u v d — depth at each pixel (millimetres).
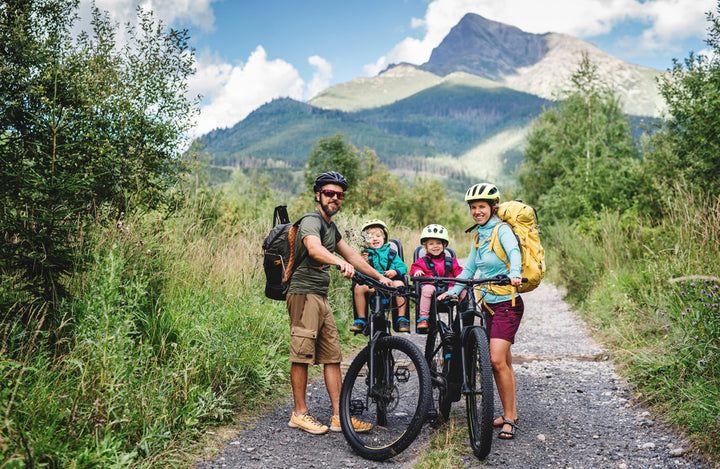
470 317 4484
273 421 4641
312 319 4418
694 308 5629
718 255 6484
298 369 4469
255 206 15531
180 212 7285
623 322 7895
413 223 25859
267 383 5266
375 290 4508
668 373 5086
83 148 5117
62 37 5836
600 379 6082
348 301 8711
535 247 4355
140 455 3566
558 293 14180
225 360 4949
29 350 3625
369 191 25016
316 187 4445
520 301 4461
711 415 3959
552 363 6996
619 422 4707
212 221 8320
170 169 7008
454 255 5473
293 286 4430
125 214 5770
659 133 13008
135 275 5074
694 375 4781
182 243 6789
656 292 7641
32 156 4492
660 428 4422
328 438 4312
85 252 4508
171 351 4777
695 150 11328
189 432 4020
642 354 5812
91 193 4934
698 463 3707
